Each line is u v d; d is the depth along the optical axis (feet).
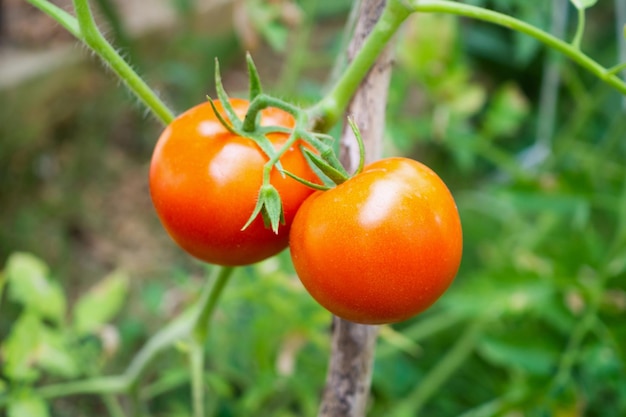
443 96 3.21
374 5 1.77
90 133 4.31
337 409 1.92
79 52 4.27
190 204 1.61
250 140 1.62
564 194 2.67
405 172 1.59
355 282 1.56
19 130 4.03
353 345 1.87
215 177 1.60
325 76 5.15
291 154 1.62
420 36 3.06
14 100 3.98
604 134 4.52
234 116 1.63
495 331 2.52
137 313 3.56
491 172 4.80
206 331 2.05
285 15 2.69
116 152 4.56
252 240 1.64
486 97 5.53
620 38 3.01
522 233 3.31
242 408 2.91
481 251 3.91
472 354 3.16
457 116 3.21
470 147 3.18
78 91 4.30
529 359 2.36
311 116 1.67
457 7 1.68
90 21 1.70
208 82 4.78
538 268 2.84
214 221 1.61
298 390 2.73
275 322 2.54
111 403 2.49
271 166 1.57
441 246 1.57
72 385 2.27
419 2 1.67
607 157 3.43
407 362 3.27
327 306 1.61
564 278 2.40
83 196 4.21
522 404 2.35
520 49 2.65
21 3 4.53
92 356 2.52
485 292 2.52
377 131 1.81
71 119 4.32
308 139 1.59
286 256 2.51
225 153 1.61
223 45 4.76
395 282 1.55
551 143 4.16
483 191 4.07
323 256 1.56
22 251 3.70
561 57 3.09
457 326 3.42
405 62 3.12
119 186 4.37
